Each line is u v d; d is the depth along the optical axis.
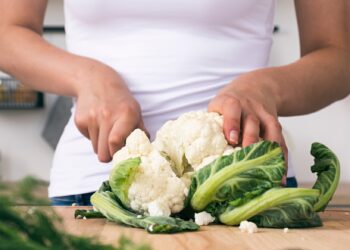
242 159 1.05
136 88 1.42
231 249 0.87
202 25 1.40
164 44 1.41
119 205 1.10
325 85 1.37
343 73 1.43
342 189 3.54
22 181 0.63
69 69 1.31
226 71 1.43
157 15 1.40
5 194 0.62
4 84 4.05
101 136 1.18
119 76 1.30
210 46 1.42
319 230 1.03
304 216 1.03
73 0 1.44
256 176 1.04
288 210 1.03
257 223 1.04
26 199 0.62
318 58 1.41
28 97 4.06
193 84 1.42
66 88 1.31
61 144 1.49
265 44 1.49
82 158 1.43
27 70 1.39
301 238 0.95
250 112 1.14
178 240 0.93
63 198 1.45
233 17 1.41
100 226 1.06
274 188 1.04
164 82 1.41
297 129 4.14
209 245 0.89
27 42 1.42
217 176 1.04
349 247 0.89
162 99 1.41
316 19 1.51
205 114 1.15
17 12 1.50
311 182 4.04
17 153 4.16
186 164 1.12
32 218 0.62
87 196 1.42
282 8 4.10
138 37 1.42
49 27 4.06
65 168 1.45
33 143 4.16
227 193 1.04
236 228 1.03
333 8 1.50
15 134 4.15
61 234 0.62
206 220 1.05
